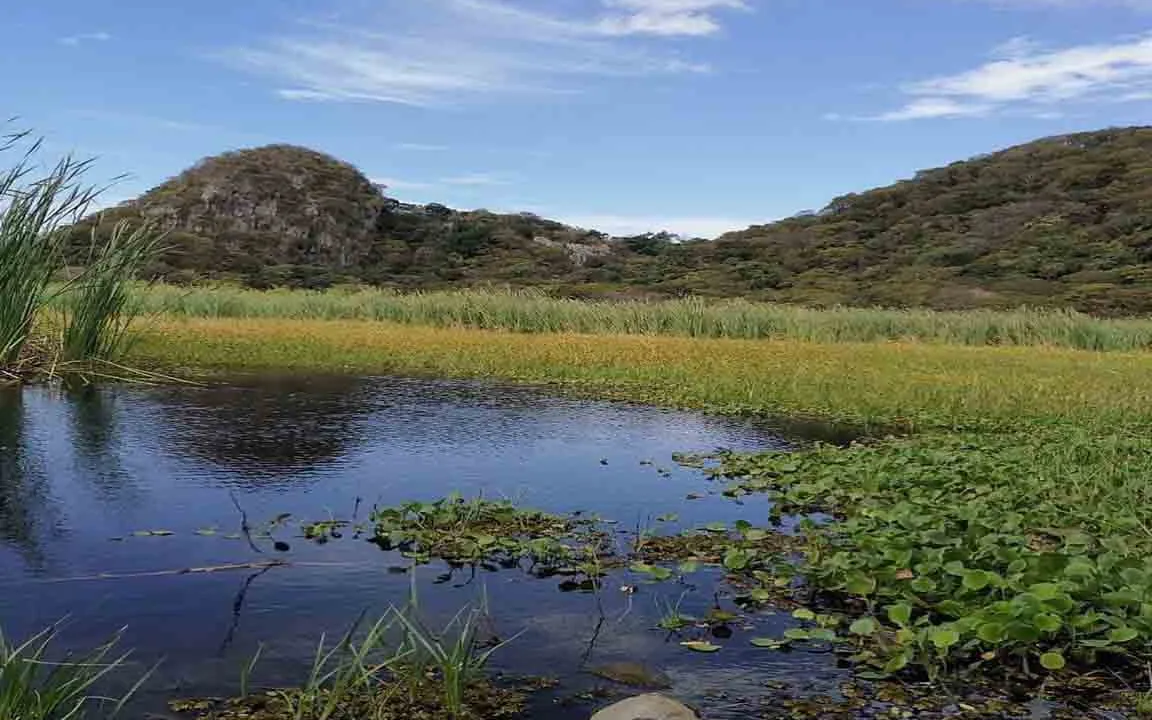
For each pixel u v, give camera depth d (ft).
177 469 20.86
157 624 12.25
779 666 11.52
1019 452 23.03
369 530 16.71
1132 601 12.08
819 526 17.38
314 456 22.86
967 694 10.84
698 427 28.94
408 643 11.82
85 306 35.29
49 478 19.71
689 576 14.76
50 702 9.49
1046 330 72.54
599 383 38.91
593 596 13.76
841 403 32.73
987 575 12.65
